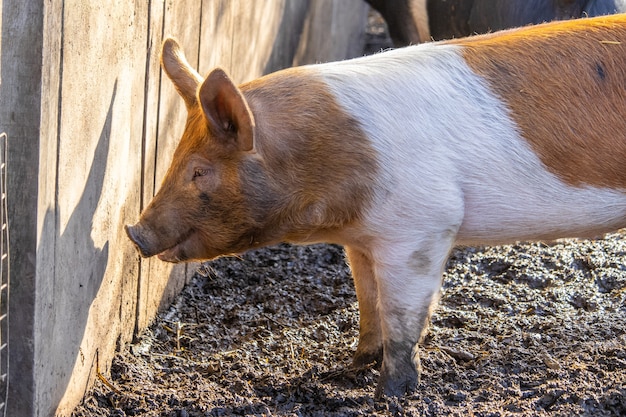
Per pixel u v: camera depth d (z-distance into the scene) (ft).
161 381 19.43
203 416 17.63
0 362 15.51
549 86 17.35
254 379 19.34
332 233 17.66
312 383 18.78
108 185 18.20
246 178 16.53
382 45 54.19
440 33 32.78
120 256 19.56
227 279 25.27
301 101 16.78
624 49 17.57
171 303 23.67
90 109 16.66
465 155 17.10
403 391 18.04
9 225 14.94
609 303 22.82
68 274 16.63
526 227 17.98
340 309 23.13
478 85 17.39
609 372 18.61
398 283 17.44
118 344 20.21
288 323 22.58
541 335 21.01
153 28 19.83
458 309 22.90
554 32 17.99
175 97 22.26
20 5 14.08
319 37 41.09
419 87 17.21
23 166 14.69
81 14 15.65
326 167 16.71
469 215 17.63
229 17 25.89
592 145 17.28
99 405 18.35
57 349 16.55
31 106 14.44
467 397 18.13
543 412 17.16
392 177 16.80
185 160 16.76
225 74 15.28
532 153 17.25
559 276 24.45
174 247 17.17
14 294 15.24
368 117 16.84
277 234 17.35
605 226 18.22
